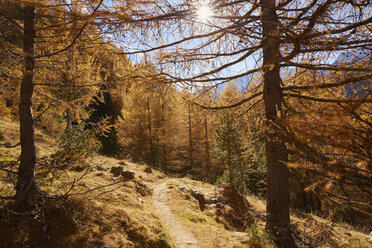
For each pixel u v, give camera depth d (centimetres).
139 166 1425
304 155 226
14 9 414
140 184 997
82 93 611
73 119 848
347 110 192
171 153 3014
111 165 1192
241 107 780
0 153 818
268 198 607
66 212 472
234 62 530
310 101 563
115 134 2639
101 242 447
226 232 711
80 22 351
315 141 205
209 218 866
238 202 1145
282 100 608
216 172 2547
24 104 466
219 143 1322
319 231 558
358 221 1009
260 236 597
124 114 2850
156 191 1031
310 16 286
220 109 696
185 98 661
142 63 489
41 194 454
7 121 1376
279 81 621
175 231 672
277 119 260
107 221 527
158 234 590
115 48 450
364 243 773
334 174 212
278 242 571
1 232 378
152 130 2859
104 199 663
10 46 404
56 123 1302
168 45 435
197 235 664
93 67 529
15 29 436
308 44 305
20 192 420
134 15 354
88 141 904
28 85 473
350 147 192
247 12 491
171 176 1523
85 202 553
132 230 541
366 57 294
